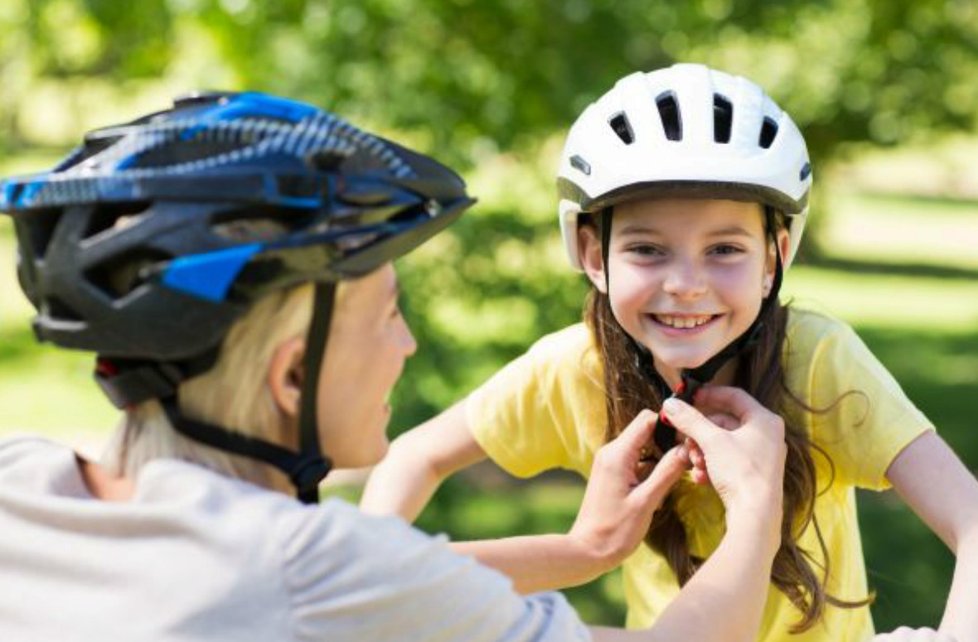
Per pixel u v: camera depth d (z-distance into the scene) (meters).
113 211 2.00
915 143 20.03
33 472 2.09
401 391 9.70
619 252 2.79
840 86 17.44
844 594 3.02
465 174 9.54
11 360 15.09
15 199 2.00
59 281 1.96
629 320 2.80
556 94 9.50
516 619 2.02
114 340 1.96
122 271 1.96
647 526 2.78
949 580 8.38
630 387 2.92
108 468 2.10
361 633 1.91
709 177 2.64
